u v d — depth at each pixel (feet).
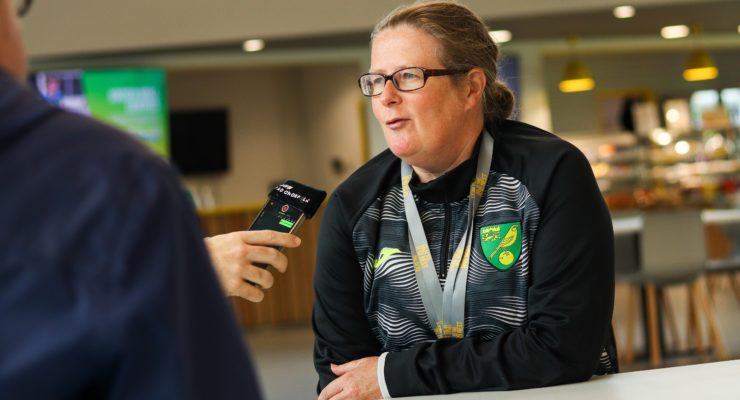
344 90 42.34
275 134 46.78
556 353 4.90
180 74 45.42
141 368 2.04
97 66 32.94
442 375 5.01
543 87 39.55
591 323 4.99
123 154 2.15
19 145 2.13
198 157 45.34
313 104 45.24
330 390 5.21
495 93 5.49
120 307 2.01
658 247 19.43
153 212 2.10
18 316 1.99
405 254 5.39
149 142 32.78
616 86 48.67
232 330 2.26
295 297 30.83
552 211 5.07
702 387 4.37
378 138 38.50
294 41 31.96
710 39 42.98
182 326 2.10
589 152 45.98
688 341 21.09
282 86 46.78
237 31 26.55
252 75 46.50
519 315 5.15
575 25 33.27
